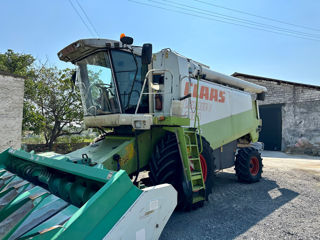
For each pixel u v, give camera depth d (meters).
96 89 4.10
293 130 16.02
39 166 3.35
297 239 3.03
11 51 19.03
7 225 2.30
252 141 7.68
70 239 1.66
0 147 9.30
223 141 5.98
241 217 3.78
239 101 6.83
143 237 2.12
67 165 2.64
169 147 3.74
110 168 3.42
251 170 6.56
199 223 3.53
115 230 1.88
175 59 4.48
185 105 4.66
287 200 4.72
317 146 14.69
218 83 6.37
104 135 4.98
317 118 14.74
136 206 2.07
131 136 4.07
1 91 9.42
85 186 2.52
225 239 3.03
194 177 3.77
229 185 6.14
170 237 3.08
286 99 16.44
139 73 4.07
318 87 14.62
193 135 4.04
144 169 4.16
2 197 2.85
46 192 2.54
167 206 2.40
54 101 12.19
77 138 13.62
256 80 17.61
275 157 13.77
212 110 5.62
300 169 8.73
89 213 1.79
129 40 3.66
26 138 14.35
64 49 4.02
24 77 10.07
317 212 4.02
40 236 1.70
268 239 3.03
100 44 3.69
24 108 11.20
